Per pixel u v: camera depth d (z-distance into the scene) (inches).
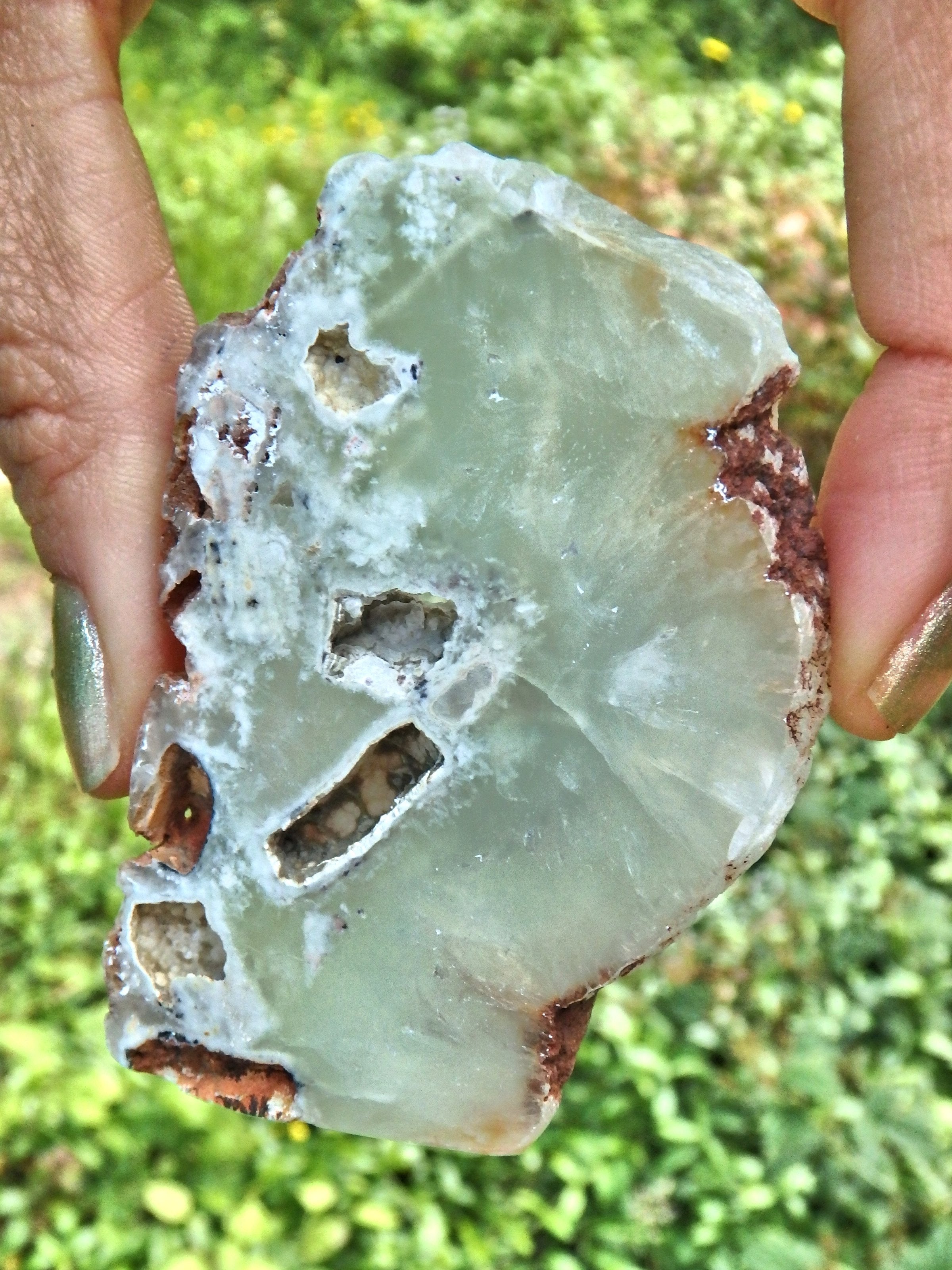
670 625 3.3
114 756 4.0
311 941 3.4
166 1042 3.4
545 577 3.3
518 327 3.2
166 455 4.1
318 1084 3.5
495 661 3.3
